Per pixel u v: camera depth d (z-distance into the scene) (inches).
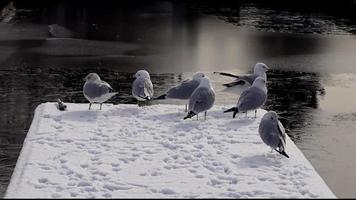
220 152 420.5
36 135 450.3
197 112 494.0
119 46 1041.5
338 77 829.2
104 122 493.0
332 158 482.6
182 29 1239.5
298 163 401.4
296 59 951.0
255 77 573.9
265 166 394.0
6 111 623.8
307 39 1139.3
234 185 361.1
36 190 348.5
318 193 350.9
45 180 363.6
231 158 409.1
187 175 377.1
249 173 381.1
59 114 512.7
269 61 935.0
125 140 445.7
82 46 1031.6
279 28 1268.5
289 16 1444.4
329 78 823.1
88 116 510.6
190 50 1015.6
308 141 531.5
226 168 389.4
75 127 475.2
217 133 467.2
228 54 986.7
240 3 1691.7
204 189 354.3
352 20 1385.3
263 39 1136.2
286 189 356.8
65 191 348.8
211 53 991.0
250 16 1438.2
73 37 1120.2
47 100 674.2
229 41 1109.7
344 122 598.5
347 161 474.9
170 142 441.1
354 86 777.6
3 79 778.2
